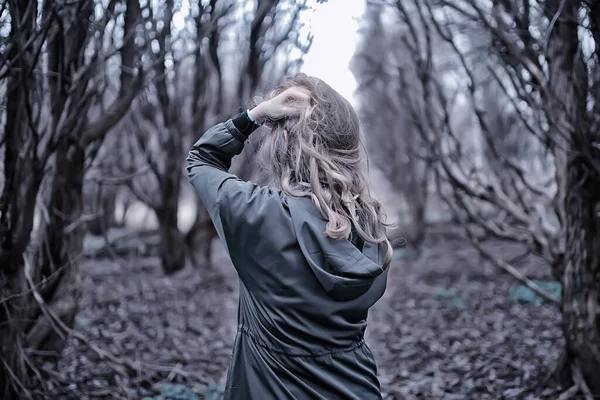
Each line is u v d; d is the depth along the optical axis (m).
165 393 3.66
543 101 3.29
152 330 5.62
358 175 1.52
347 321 1.43
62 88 2.87
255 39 6.81
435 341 5.20
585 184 3.18
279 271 1.40
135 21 3.53
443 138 4.87
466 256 10.70
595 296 3.23
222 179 1.48
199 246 9.72
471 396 3.68
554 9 3.11
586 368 3.22
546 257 3.83
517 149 8.41
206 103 8.13
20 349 3.14
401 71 5.25
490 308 6.39
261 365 1.41
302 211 1.42
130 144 8.13
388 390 3.89
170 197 9.13
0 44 2.67
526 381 3.78
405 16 4.34
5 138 2.88
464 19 4.54
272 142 1.54
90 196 9.66
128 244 11.04
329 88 1.57
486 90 8.94
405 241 1.65
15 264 3.10
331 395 1.39
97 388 3.68
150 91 6.41
